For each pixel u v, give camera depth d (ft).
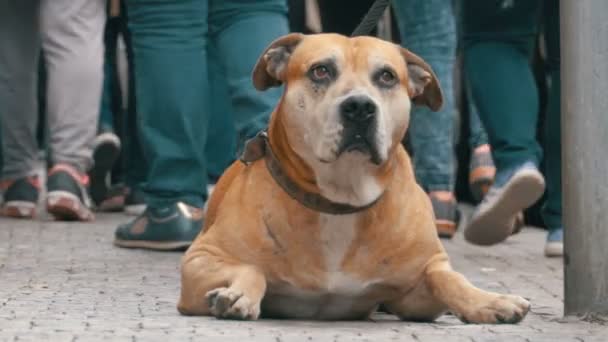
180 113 37.37
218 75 49.83
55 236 42.78
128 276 32.09
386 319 25.38
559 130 39.09
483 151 47.88
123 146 56.13
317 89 23.41
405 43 43.11
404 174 24.30
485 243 38.60
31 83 49.49
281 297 24.26
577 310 24.58
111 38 54.08
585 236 24.39
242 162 25.30
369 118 22.85
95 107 47.60
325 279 23.72
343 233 23.52
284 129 23.79
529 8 37.50
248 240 23.80
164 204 38.40
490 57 37.63
